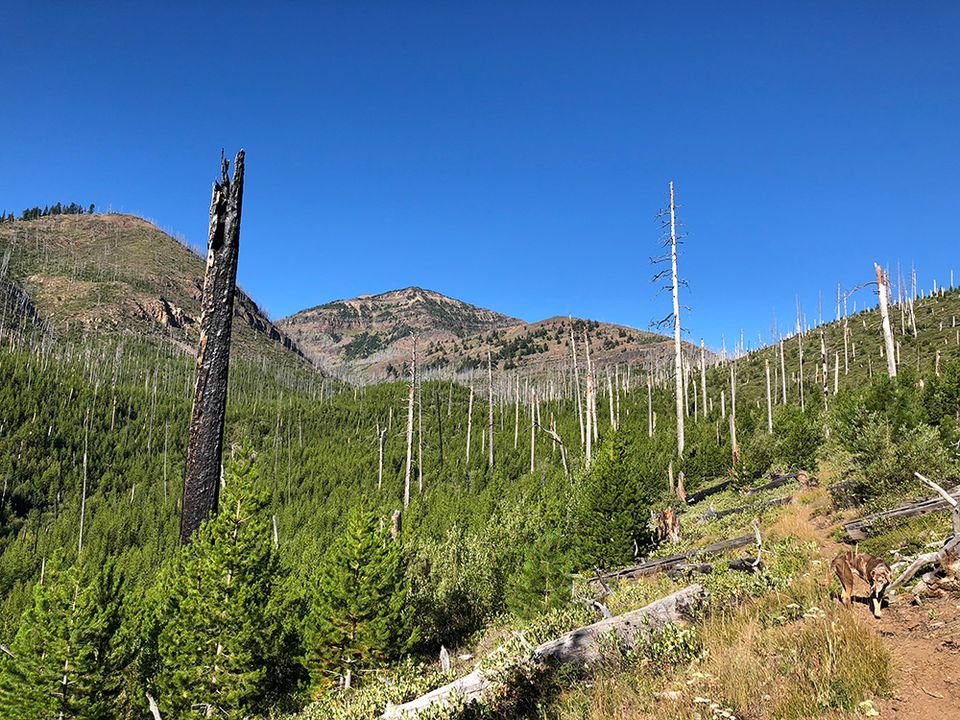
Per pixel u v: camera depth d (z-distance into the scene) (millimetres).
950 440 13219
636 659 6805
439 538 23188
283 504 66312
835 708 4707
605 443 18547
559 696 6371
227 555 13031
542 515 19641
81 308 185125
